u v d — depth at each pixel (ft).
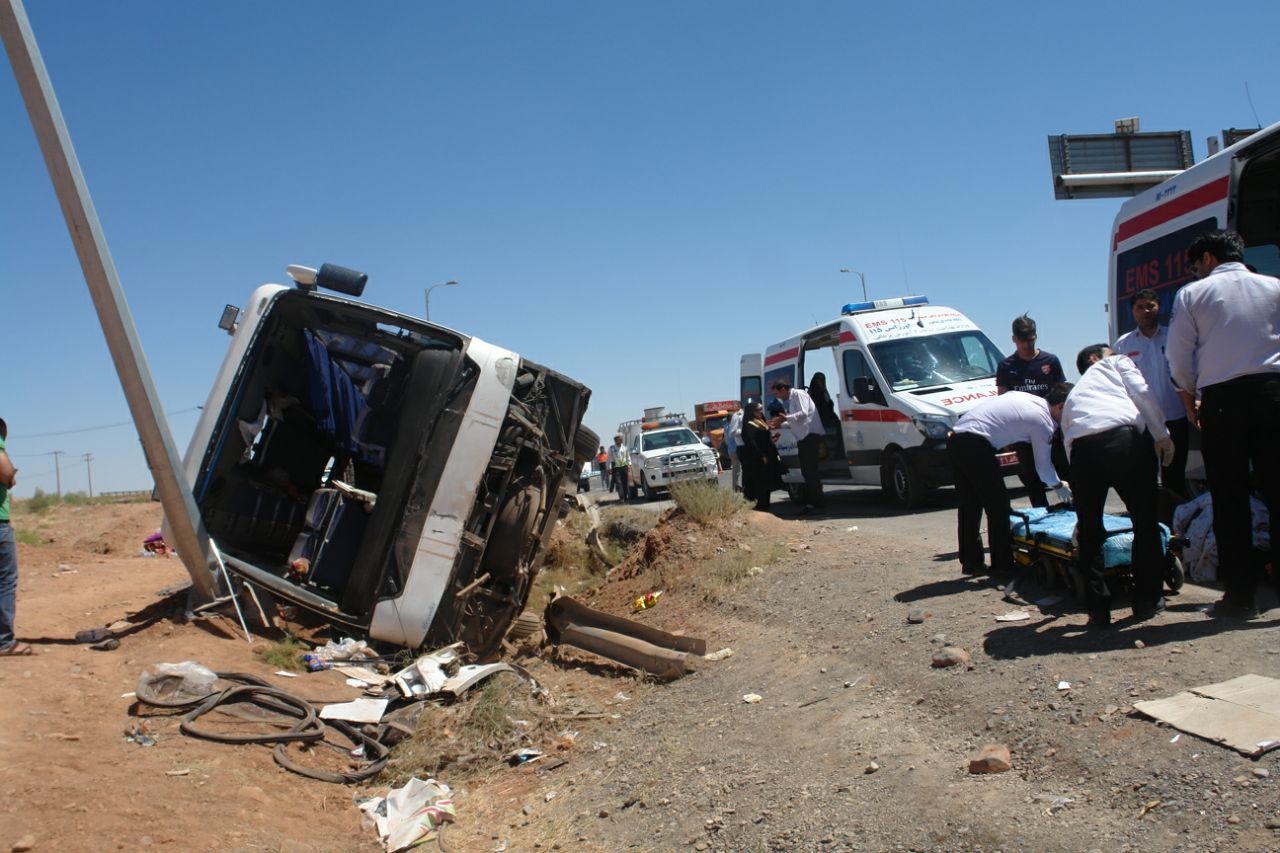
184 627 24.20
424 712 21.35
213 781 16.03
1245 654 14.85
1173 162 43.01
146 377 22.88
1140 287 28.60
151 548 46.88
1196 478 26.43
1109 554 18.60
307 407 31.60
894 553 28.45
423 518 26.35
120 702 19.08
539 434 30.58
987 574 23.50
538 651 28.76
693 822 14.75
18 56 19.93
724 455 92.22
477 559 27.81
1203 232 25.72
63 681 19.88
